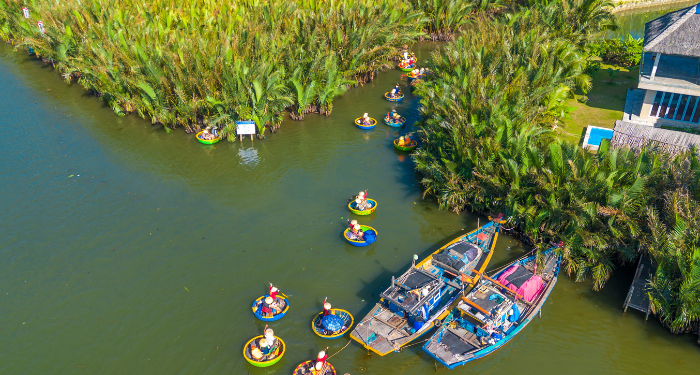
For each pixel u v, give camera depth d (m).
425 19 68.06
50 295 26.69
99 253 29.86
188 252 30.03
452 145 33.47
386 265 29.06
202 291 27.03
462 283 26.03
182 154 41.81
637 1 89.69
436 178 34.16
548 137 33.28
